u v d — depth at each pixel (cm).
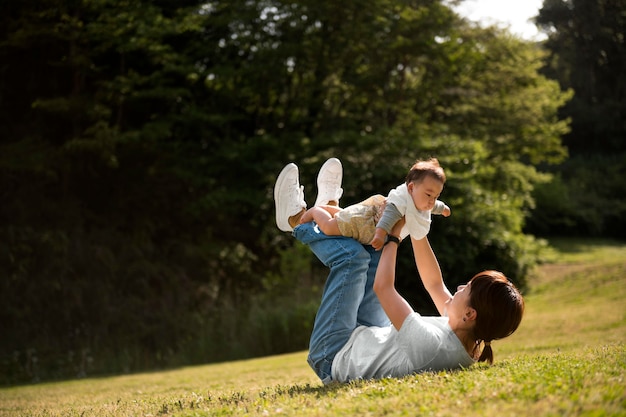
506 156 3098
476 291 420
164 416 409
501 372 387
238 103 2538
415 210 435
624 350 467
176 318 1989
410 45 2514
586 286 2247
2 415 623
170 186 2414
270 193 2372
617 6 3806
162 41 2356
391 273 435
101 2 2105
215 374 1108
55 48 2269
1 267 1925
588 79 4425
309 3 2381
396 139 2361
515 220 2620
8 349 1827
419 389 359
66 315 1933
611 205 4619
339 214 469
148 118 2477
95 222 2298
